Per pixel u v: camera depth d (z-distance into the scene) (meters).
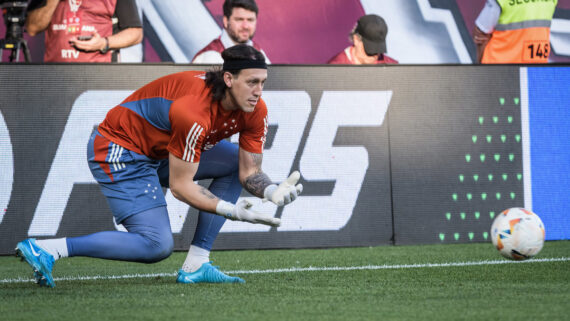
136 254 10.19
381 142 17.52
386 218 17.47
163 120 10.04
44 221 16.27
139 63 16.66
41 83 16.30
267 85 17.00
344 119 17.34
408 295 9.79
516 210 13.50
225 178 11.23
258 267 13.98
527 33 21.81
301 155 17.12
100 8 20.59
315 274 12.65
